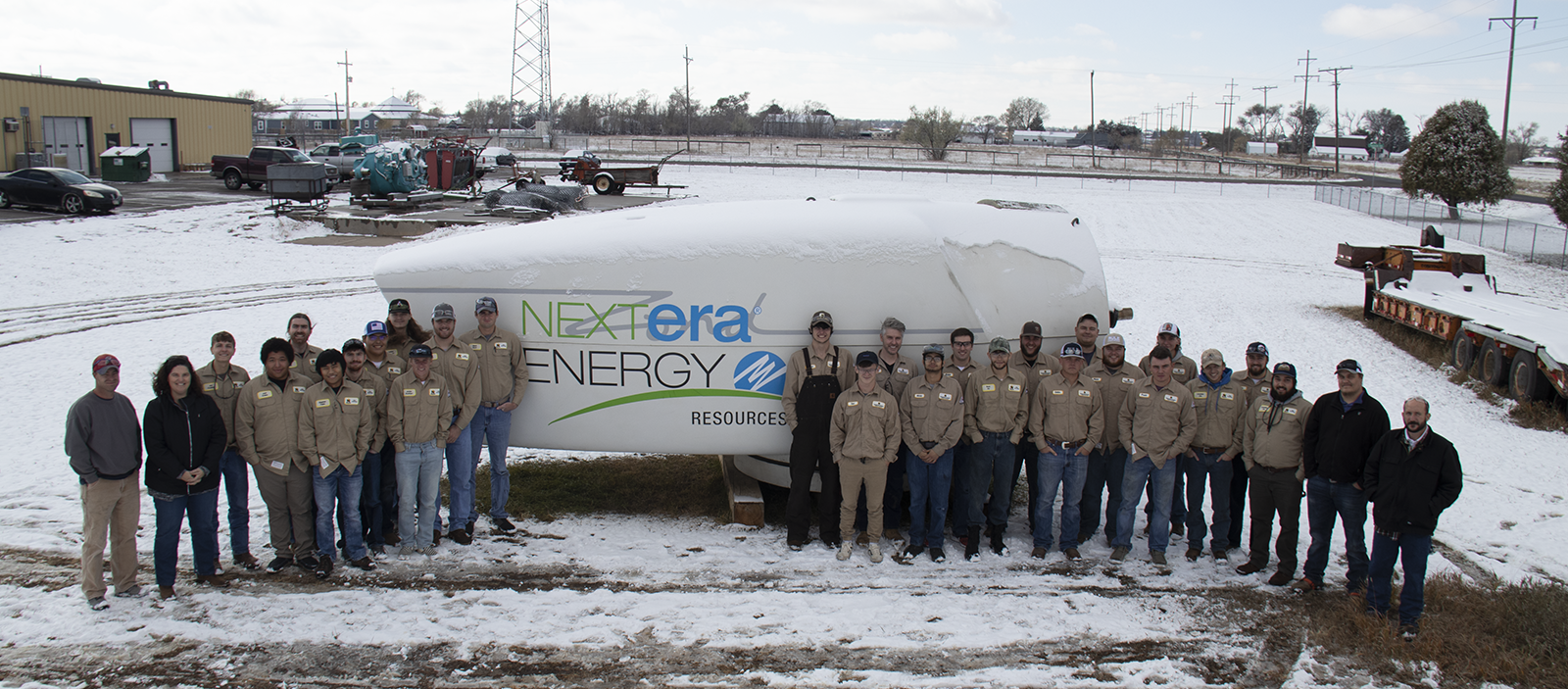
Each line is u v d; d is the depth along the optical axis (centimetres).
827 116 11025
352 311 1428
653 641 500
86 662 464
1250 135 13762
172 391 512
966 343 614
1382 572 526
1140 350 1337
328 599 540
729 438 675
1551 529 698
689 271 655
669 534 659
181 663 466
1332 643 507
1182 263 2236
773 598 557
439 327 599
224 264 1862
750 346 658
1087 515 646
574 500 723
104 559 589
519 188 3012
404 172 2748
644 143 7575
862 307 655
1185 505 696
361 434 568
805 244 658
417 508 608
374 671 464
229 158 3322
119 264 1806
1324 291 1861
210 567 554
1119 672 477
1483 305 1295
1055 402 605
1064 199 3850
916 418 604
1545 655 493
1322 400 557
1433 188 3175
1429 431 502
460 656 480
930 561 620
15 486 705
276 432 549
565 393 674
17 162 3312
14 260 1786
